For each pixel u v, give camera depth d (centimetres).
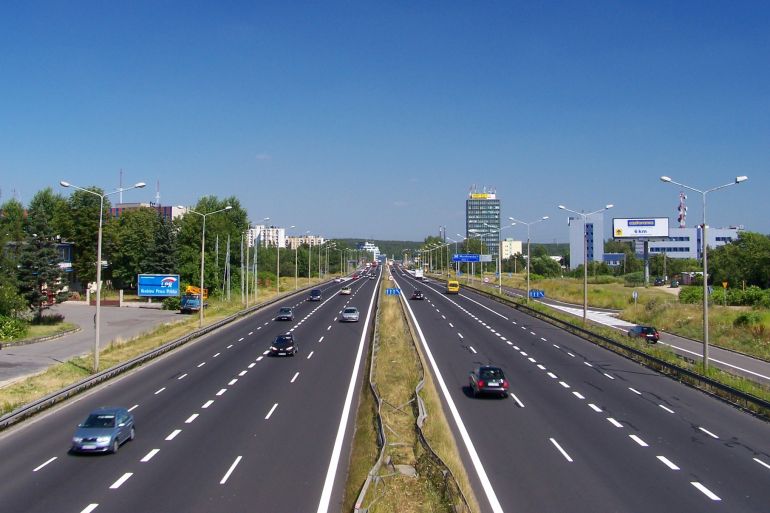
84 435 2445
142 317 8138
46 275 6875
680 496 2011
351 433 2773
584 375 4184
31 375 4281
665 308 7894
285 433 2759
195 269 11150
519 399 3462
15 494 2012
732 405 3344
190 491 2045
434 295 11550
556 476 2203
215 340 5944
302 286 14700
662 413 3161
